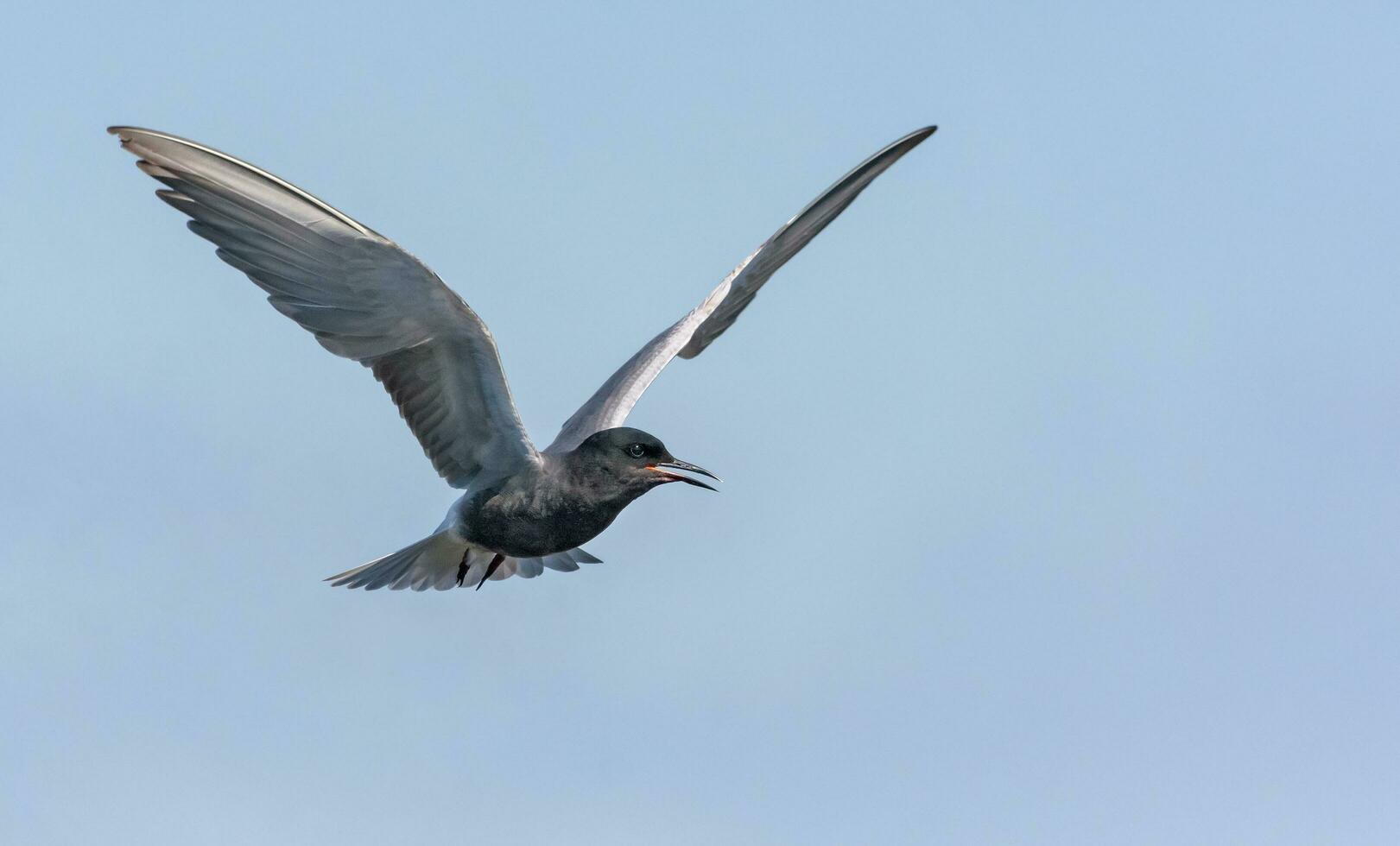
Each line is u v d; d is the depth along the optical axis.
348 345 12.93
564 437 15.02
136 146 11.78
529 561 15.52
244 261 12.30
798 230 16.31
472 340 12.88
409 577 14.80
